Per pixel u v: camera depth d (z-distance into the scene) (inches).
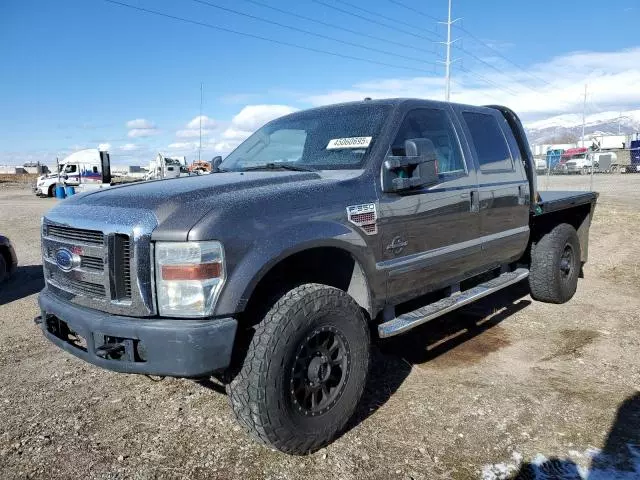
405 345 182.9
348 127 154.2
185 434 126.8
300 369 114.3
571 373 157.4
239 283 104.7
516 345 181.6
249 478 109.0
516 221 195.5
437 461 113.4
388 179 135.6
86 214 115.7
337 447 119.8
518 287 261.6
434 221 152.0
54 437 126.1
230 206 108.0
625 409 134.3
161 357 101.9
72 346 116.3
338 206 124.6
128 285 107.3
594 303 231.9
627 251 352.5
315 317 113.3
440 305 160.6
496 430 125.2
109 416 136.3
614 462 111.8
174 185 124.9
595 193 259.0
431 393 145.4
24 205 902.4
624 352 173.3
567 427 126.0
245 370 107.9
